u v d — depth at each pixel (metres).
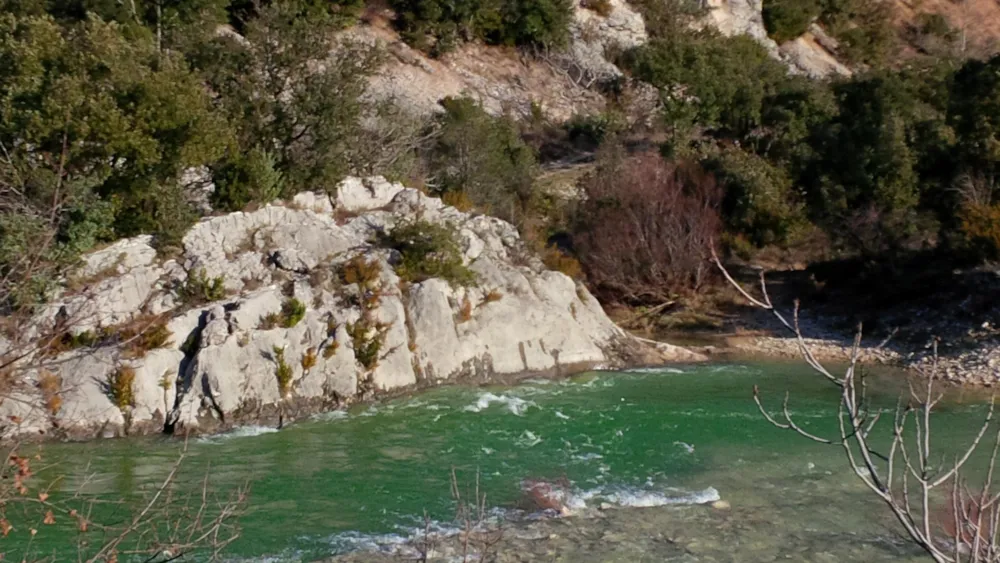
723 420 20.41
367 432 19.66
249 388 20.83
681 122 48.25
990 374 24.89
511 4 58.97
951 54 73.31
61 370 19.33
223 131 25.00
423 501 15.22
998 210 31.44
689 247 34.59
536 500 15.14
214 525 9.33
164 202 23.69
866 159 36.00
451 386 23.92
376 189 27.92
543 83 57.72
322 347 22.30
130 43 25.75
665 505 14.97
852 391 4.77
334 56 30.56
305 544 13.25
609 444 18.58
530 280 27.33
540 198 41.28
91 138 22.06
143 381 19.95
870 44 75.12
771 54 67.94
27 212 17.59
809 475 16.48
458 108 45.91
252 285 23.17
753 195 37.47
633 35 63.47
